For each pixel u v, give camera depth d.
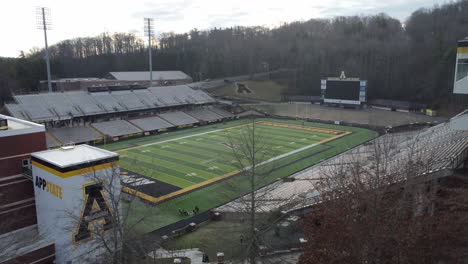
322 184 31.73
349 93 99.50
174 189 45.84
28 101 74.38
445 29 118.38
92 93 83.44
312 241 19.30
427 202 21.66
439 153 35.06
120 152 64.25
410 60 109.94
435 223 18.61
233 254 27.20
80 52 188.50
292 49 137.88
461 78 31.44
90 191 29.36
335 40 138.62
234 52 147.75
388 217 17.80
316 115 97.88
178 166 55.22
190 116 92.25
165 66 153.88
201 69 145.88
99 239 26.70
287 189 42.50
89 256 28.48
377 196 18.23
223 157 59.38
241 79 135.50
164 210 39.78
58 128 73.56
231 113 100.50
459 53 31.19
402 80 107.69
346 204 18.95
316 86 118.69
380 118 90.50
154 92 94.31
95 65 159.25
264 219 25.78
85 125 76.69
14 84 106.00
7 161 31.22
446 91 96.62
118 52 179.12
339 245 17.45
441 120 84.12
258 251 24.56
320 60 125.31
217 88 126.94
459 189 22.91
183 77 137.00
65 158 29.97
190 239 32.56
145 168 54.28
